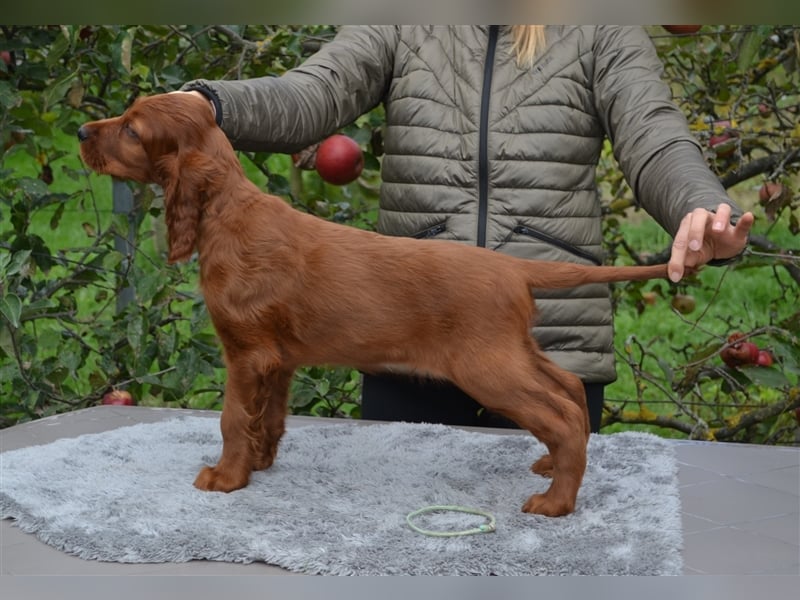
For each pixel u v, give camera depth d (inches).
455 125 93.3
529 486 76.5
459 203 93.5
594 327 96.3
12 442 92.0
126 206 137.8
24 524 67.5
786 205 135.5
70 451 84.4
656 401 148.2
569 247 93.6
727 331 161.8
